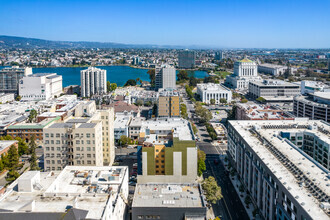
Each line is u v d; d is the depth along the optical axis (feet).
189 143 581.53
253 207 586.45
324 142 606.96
